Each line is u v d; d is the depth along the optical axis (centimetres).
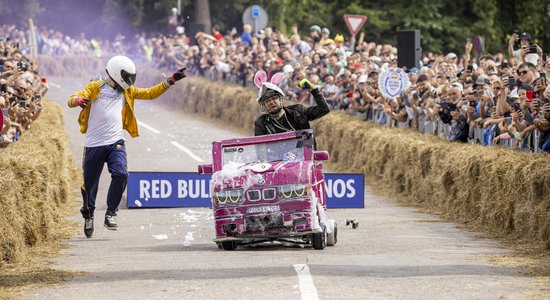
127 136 7412
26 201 2964
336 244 2961
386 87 5081
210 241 3134
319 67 6481
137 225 3616
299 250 2811
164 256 2698
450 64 5297
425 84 4888
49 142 4191
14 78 4222
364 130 5353
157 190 4166
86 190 3250
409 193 4566
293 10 11006
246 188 2766
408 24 10425
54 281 2291
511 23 10800
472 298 1983
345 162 5606
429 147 4319
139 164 5772
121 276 2316
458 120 4309
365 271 2314
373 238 3145
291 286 2103
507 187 3238
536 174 2947
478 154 3622
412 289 2077
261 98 2875
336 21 10938
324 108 2866
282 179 2752
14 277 2375
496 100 4084
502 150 3559
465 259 2564
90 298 2059
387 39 10725
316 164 2861
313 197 2764
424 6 10488
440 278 2217
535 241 2967
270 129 2892
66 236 3284
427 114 4753
